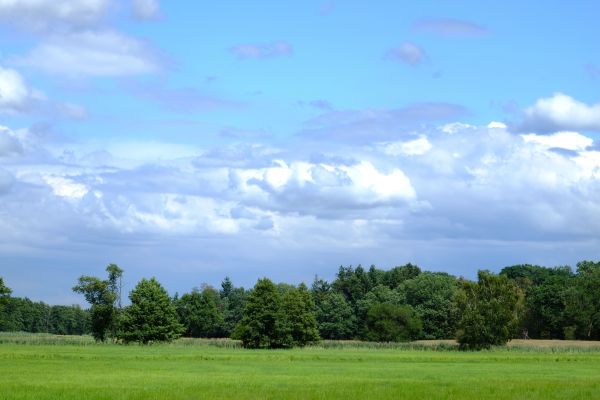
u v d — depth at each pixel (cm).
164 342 15950
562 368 8744
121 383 6112
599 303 19912
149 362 9375
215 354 11612
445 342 18125
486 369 8475
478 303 15288
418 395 5172
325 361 10156
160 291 16212
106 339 16812
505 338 15175
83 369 7938
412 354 12694
